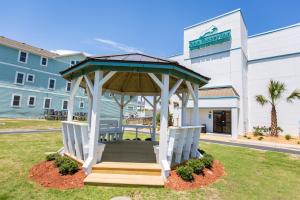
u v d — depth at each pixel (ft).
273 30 65.92
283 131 60.59
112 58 19.20
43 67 87.30
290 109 59.93
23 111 79.87
